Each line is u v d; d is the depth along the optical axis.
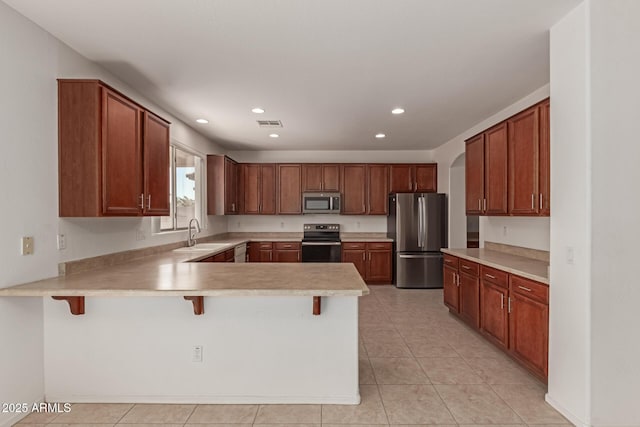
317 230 6.40
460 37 2.32
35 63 2.16
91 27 2.20
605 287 1.93
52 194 2.29
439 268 5.73
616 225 1.93
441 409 2.23
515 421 2.10
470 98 3.53
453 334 3.61
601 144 1.92
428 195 5.75
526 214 2.83
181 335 2.31
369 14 2.05
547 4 1.95
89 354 2.30
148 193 2.89
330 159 6.40
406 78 3.01
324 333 2.32
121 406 2.26
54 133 2.31
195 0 1.91
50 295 1.94
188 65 2.75
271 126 4.63
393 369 2.81
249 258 5.86
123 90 3.07
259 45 2.43
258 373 2.31
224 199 5.30
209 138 5.37
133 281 2.20
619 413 1.94
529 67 2.80
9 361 2.03
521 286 2.71
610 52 1.92
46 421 2.08
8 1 1.92
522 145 2.88
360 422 2.09
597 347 1.93
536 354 2.52
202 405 2.28
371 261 5.97
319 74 2.92
